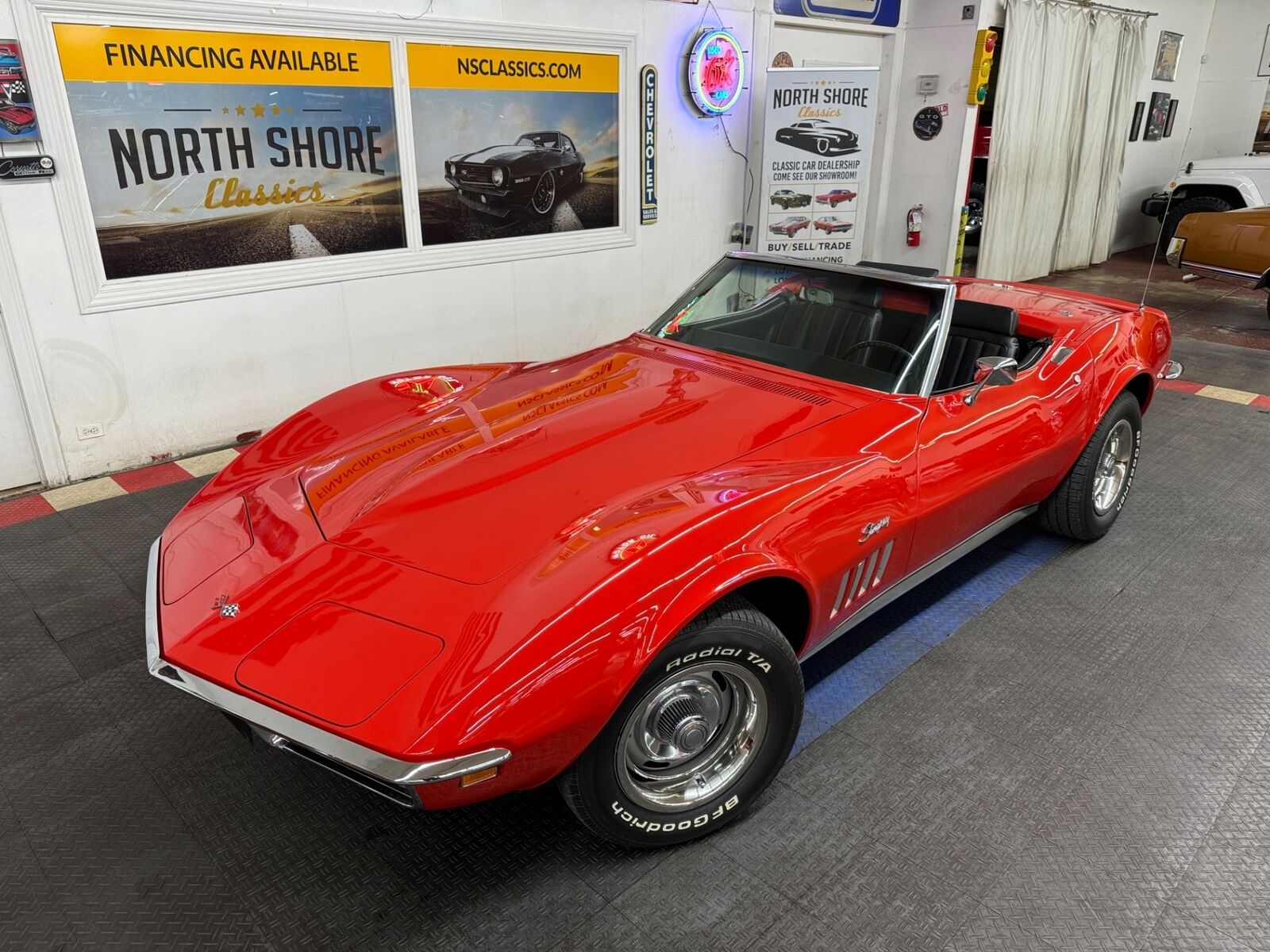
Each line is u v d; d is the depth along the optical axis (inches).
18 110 161.6
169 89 178.5
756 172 311.1
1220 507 179.3
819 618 100.3
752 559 85.4
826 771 102.7
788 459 99.5
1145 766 104.4
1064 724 111.7
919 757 105.3
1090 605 140.8
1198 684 120.6
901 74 360.8
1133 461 163.3
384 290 222.4
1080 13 410.9
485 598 76.6
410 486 94.4
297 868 88.4
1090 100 446.0
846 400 114.3
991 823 94.9
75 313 177.2
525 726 70.5
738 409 110.3
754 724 91.3
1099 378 145.6
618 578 77.5
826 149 294.4
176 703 114.1
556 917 82.7
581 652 73.5
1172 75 527.8
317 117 200.2
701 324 137.9
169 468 192.7
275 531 91.1
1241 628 134.6
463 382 132.4
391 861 89.4
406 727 67.7
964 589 145.7
